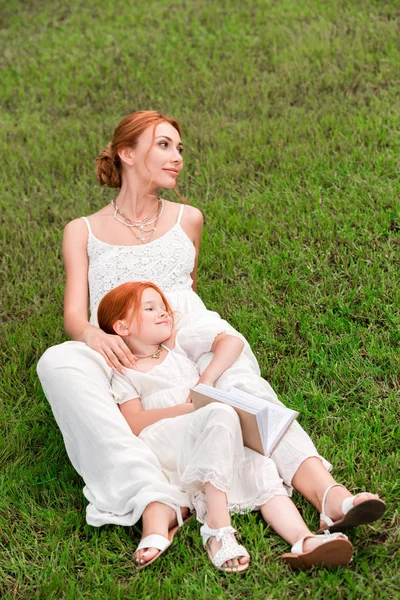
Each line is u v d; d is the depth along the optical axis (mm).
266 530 3000
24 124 7492
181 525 3045
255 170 6156
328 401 3824
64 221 5867
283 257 5020
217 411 3023
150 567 2926
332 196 5527
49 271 5340
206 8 9234
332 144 6148
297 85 7375
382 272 4652
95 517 3160
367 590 2689
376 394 3812
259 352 4266
